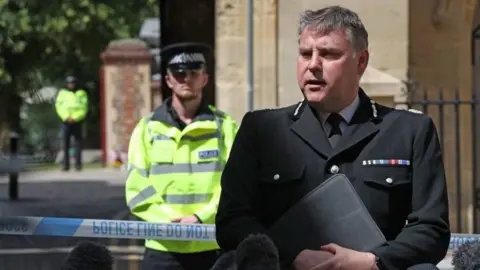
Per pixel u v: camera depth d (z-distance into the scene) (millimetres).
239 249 4516
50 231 7816
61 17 36219
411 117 5258
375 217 5098
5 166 14188
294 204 5152
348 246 4992
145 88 30844
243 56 12844
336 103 5195
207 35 14781
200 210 7832
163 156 7930
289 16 12648
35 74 40938
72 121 29719
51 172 28547
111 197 21250
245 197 5254
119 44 30844
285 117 5328
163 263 7922
